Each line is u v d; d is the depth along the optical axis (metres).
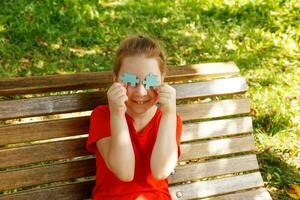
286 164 3.92
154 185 2.52
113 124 2.38
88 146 2.52
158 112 2.58
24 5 6.22
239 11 6.70
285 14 6.70
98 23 6.04
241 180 2.92
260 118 4.39
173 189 2.79
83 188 2.63
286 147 4.09
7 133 2.45
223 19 6.50
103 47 5.54
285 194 3.65
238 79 2.87
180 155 2.79
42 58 5.15
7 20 5.79
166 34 5.96
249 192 2.94
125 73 2.39
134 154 2.45
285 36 6.09
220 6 6.84
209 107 2.83
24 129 2.48
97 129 2.48
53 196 2.57
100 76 2.58
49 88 2.48
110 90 2.37
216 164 2.87
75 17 6.05
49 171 2.55
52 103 2.51
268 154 4.00
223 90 2.84
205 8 6.80
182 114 2.78
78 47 5.48
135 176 2.50
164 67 2.49
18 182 2.50
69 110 2.55
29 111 2.47
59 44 5.45
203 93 2.80
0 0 6.27
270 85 4.99
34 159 2.51
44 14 6.00
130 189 2.49
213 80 2.83
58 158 2.56
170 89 2.43
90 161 2.63
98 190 2.53
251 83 4.97
